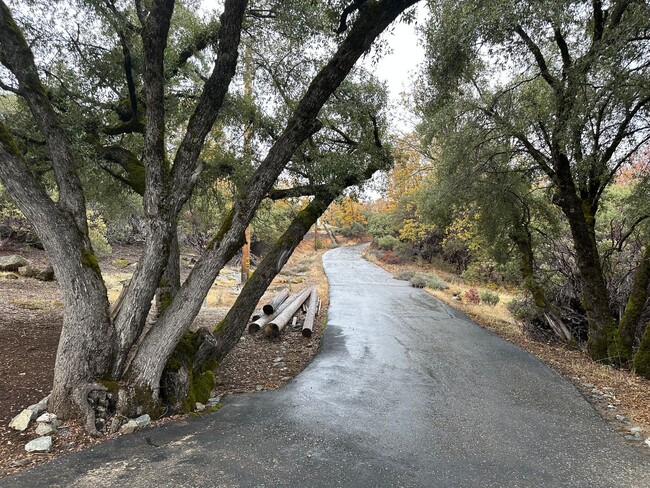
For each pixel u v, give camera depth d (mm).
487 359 7785
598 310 8211
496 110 8922
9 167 3881
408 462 3756
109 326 4348
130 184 6594
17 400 4559
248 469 3477
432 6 6449
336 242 54594
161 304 6137
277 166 4996
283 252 6180
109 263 20406
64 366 4152
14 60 4434
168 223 4547
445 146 10250
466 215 14477
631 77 6164
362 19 4863
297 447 3941
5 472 3260
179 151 4727
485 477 3547
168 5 4500
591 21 6988
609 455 4070
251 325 9117
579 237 8367
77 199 4465
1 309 8977
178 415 4570
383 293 16641
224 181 8469
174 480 3252
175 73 7102
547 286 11117
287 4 6238
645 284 7977
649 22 5328
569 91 6625
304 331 9203
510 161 10070
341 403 5273
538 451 4109
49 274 13930
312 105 4996
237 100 7379
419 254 30562
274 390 5785
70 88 6219
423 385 6152
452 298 16188
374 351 8102
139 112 6801
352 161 6797
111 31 6285
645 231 9117
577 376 6930
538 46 7516
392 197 30703
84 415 4016
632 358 7641
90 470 3346
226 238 4754
